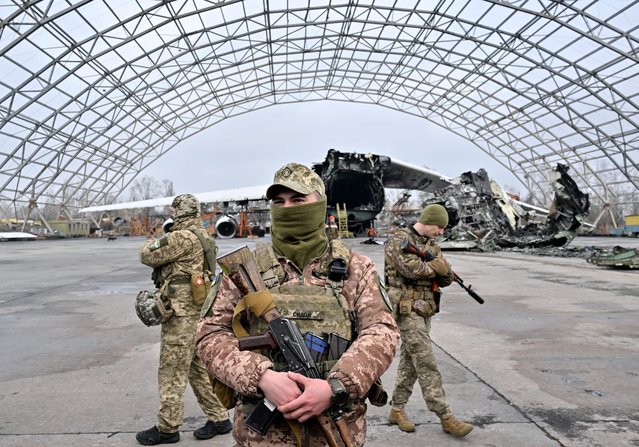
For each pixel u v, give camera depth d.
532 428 3.10
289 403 1.33
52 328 6.23
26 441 2.93
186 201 3.25
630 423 3.17
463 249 21.50
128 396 3.73
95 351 5.09
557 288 9.68
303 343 1.46
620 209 48.69
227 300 1.68
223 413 3.10
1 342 5.50
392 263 3.21
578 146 39.34
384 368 1.51
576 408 3.43
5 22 21.41
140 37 27.77
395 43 36.41
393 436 3.02
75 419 3.28
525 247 20.73
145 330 6.09
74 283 10.77
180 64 34.22
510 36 30.11
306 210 1.62
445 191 22.34
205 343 1.60
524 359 4.71
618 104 30.83
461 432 2.97
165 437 2.92
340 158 24.55
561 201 19.69
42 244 32.75
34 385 4.00
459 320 6.63
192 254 3.06
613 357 4.77
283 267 1.64
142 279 11.45
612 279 10.98
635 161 34.12
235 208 37.12
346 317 1.58
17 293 9.32
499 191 22.39
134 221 57.62
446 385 3.94
